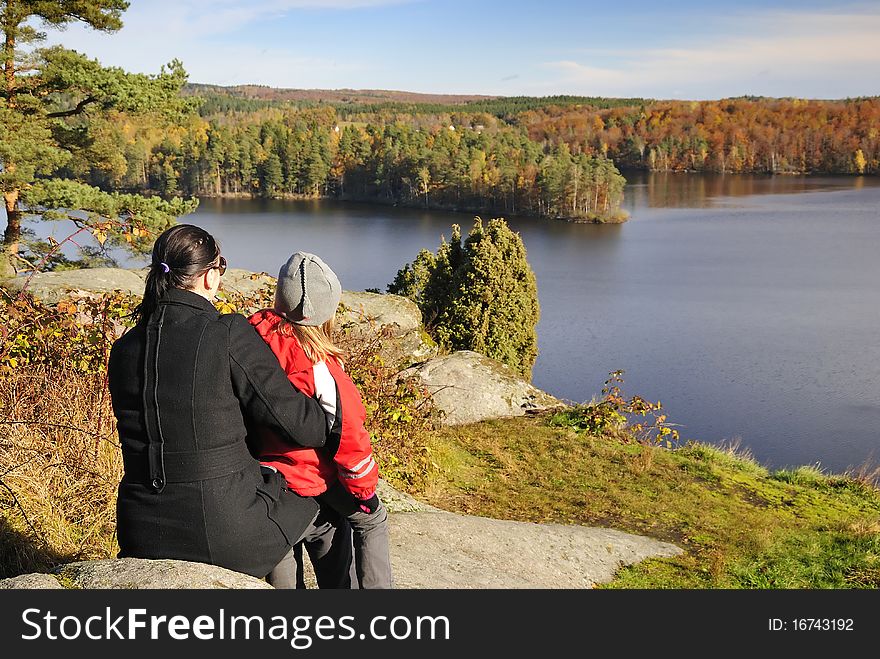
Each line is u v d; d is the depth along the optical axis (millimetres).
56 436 3738
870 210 184750
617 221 162750
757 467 8930
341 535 2273
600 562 5113
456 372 9969
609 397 9461
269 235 126562
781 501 7621
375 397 6539
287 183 197500
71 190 15164
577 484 7520
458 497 6812
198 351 1854
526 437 8891
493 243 22547
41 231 19234
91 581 1866
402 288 27938
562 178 167625
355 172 199625
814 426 45219
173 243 1919
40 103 17422
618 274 106500
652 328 73250
